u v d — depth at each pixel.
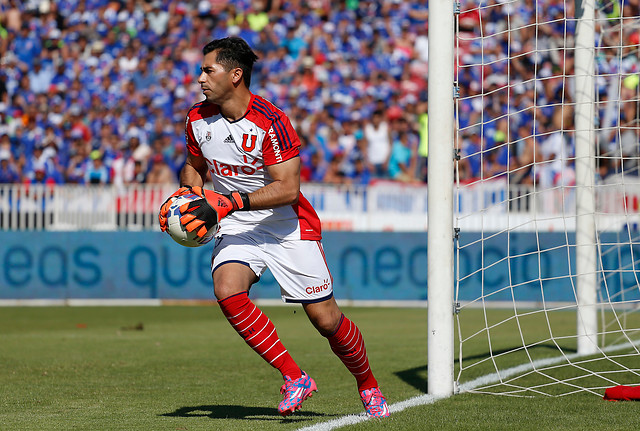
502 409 16.23
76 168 60.84
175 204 13.79
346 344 14.82
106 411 16.52
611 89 53.50
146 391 19.34
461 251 47.09
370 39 69.56
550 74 62.38
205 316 41.72
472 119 60.16
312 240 14.62
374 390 15.39
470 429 13.91
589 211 24.55
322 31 70.06
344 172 59.50
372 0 71.94
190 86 67.50
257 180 14.67
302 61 68.62
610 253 44.22
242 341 30.64
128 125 64.56
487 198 47.31
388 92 66.44
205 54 14.02
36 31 72.00
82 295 49.56
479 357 25.48
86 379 21.31
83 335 33.00
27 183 60.31
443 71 18.11
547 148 58.69
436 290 18.25
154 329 35.50
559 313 43.16
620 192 44.59
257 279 14.66
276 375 22.06
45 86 69.06
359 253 48.53
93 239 49.56
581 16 23.69
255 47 70.00
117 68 69.06
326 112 62.09
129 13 72.44
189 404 17.45
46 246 49.72
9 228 49.94
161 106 66.00
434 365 18.33
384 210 48.81
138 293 49.47
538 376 21.19
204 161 15.23
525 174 57.69
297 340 30.70
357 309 45.28
